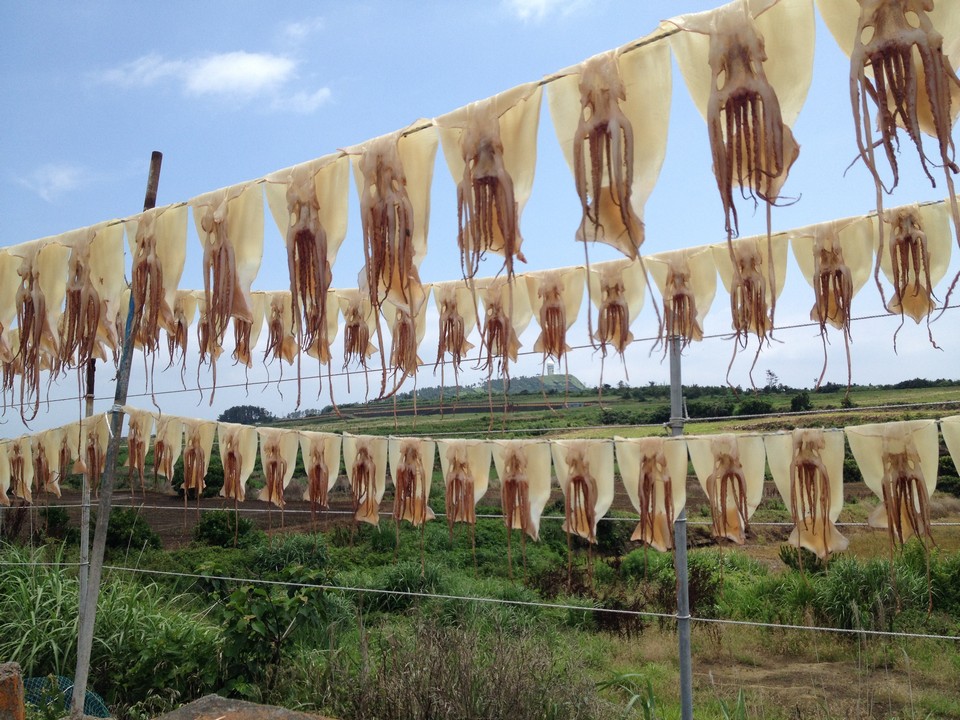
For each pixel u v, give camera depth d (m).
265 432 6.27
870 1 1.69
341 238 2.60
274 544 13.86
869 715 8.42
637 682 9.72
